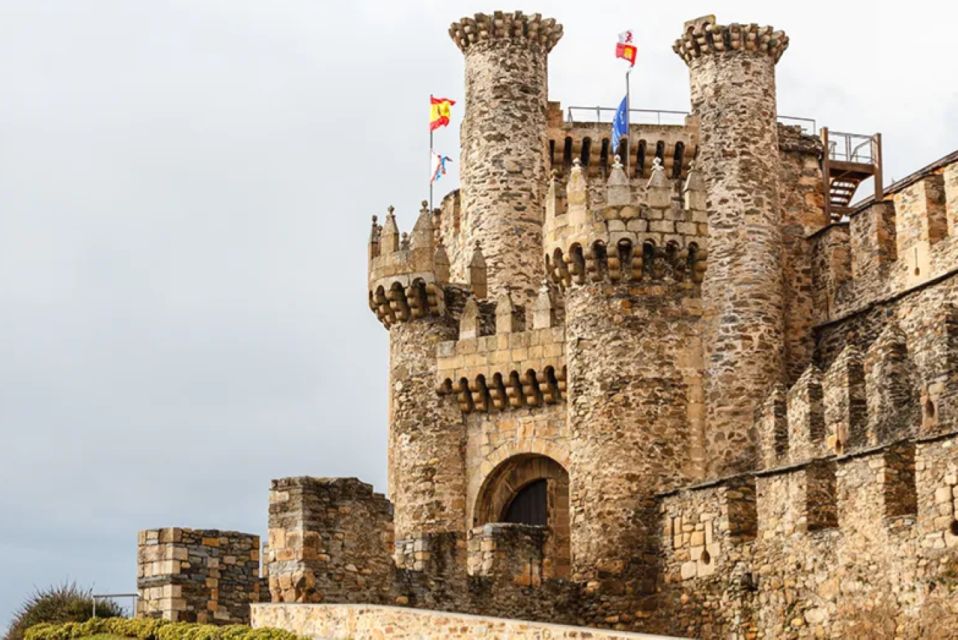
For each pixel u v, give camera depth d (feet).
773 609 236.43
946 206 273.95
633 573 258.16
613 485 261.85
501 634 197.57
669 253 267.18
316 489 234.79
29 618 247.09
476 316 292.81
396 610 209.05
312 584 231.91
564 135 315.17
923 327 274.98
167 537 241.55
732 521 244.83
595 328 266.36
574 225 268.62
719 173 301.22
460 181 319.68
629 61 305.73
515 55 314.96
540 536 257.34
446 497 290.56
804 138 316.81
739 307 293.84
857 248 292.81
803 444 257.14
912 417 244.83
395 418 296.10
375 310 299.58
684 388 264.93
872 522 222.28
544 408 286.87
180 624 226.79
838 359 254.47
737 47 305.73
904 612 216.74
